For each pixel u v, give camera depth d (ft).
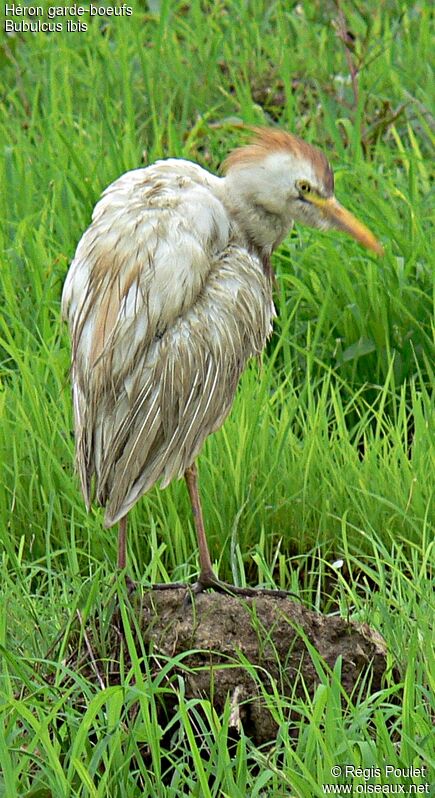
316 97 54.49
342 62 56.34
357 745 24.82
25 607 29.96
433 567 31.96
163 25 56.18
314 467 35.24
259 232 29.04
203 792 23.40
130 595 28.17
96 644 27.84
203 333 27.14
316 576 33.86
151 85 53.52
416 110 48.67
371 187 44.73
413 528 33.81
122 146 48.52
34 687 25.84
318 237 41.81
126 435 26.86
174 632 27.32
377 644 28.14
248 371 37.29
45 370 37.91
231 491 34.42
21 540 32.63
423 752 23.97
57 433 35.60
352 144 47.65
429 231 42.57
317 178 28.91
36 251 41.93
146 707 24.56
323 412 36.27
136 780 25.34
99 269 26.73
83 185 44.65
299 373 40.01
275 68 56.49
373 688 27.91
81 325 26.96
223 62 57.72
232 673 26.94
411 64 55.36
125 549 28.66
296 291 41.60
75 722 25.26
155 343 26.78
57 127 48.73
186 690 26.96
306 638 26.25
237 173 28.55
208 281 27.58
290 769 23.88
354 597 30.40
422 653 27.91
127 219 26.84
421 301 40.68
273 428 36.40
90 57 56.24
